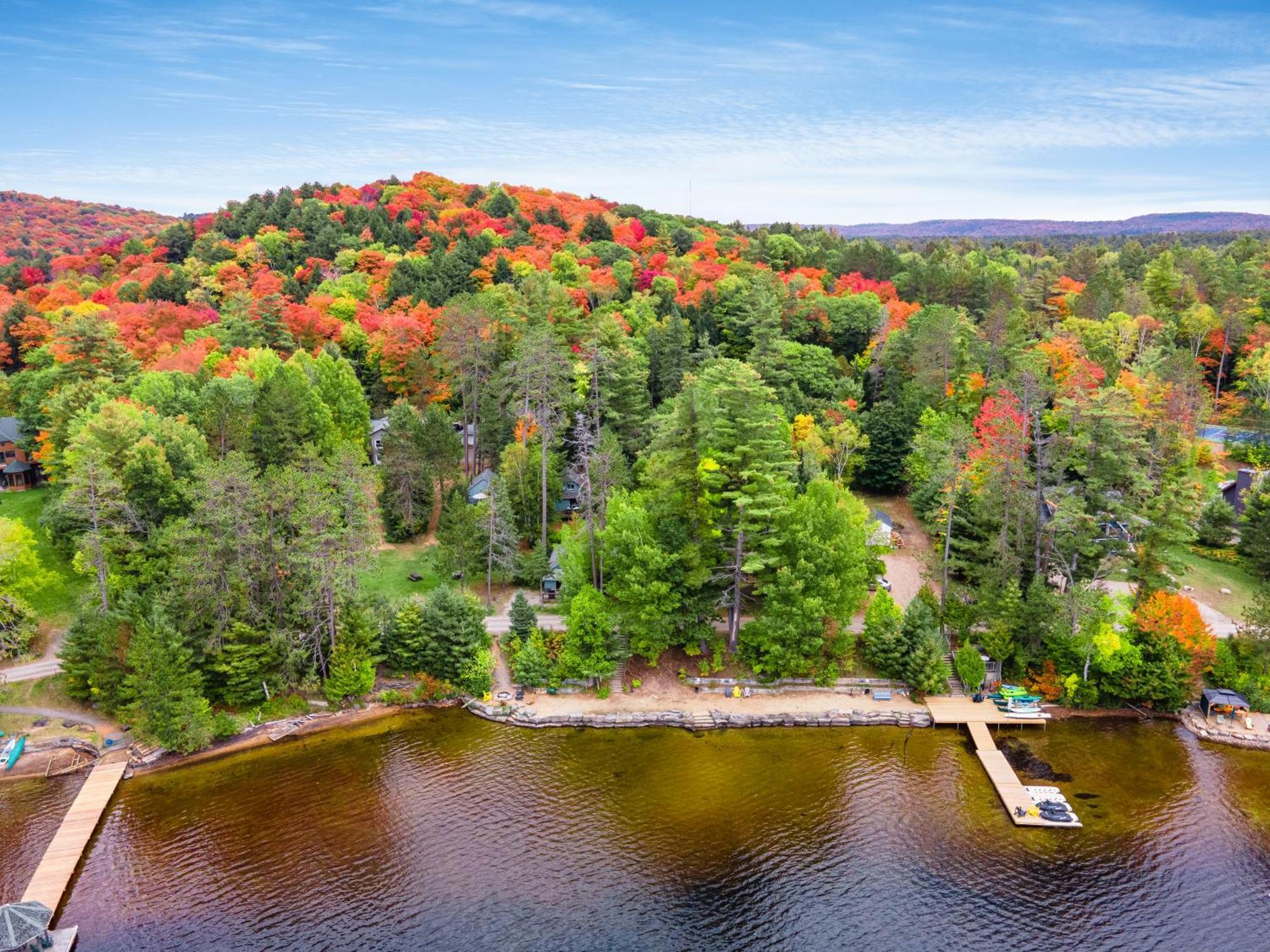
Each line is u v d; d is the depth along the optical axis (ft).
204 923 136.98
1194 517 232.53
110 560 209.36
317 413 268.41
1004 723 194.80
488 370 306.55
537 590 243.19
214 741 185.88
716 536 207.41
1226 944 134.51
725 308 378.94
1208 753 186.19
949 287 431.02
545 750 186.09
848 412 307.37
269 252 458.50
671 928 137.08
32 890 142.41
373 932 135.44
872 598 234.99
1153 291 441.68
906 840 158.20
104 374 291.38
